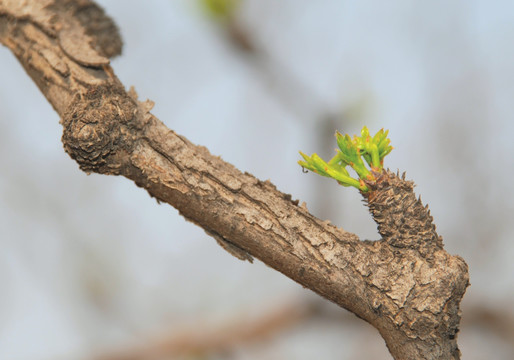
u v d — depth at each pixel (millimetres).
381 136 450
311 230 449
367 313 448
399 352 449
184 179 450
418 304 443
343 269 447
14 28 494
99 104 451
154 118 455
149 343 751
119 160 451
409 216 447
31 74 487
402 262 446
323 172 447
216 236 456
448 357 446
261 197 451
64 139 448
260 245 449
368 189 449
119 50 510
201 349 740
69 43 486
